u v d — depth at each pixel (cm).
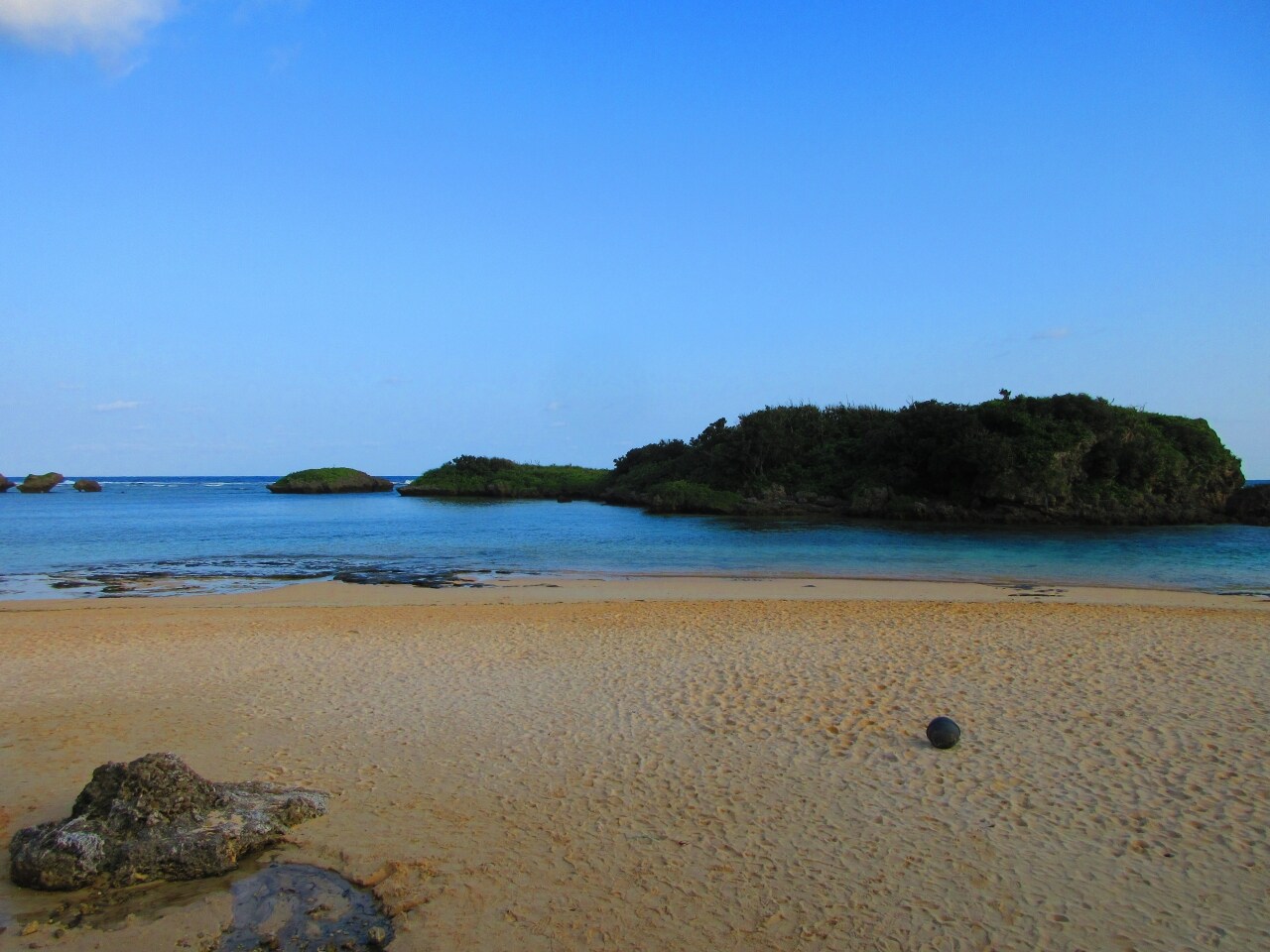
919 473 4959
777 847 651
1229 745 866
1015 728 924
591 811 715
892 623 1552
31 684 1123
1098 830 676
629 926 542
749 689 1084
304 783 769
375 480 10031
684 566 2667
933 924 545
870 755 845
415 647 1356
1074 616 1638
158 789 624
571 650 1327
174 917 545
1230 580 2358
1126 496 4462
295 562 2814
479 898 572
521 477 8344
